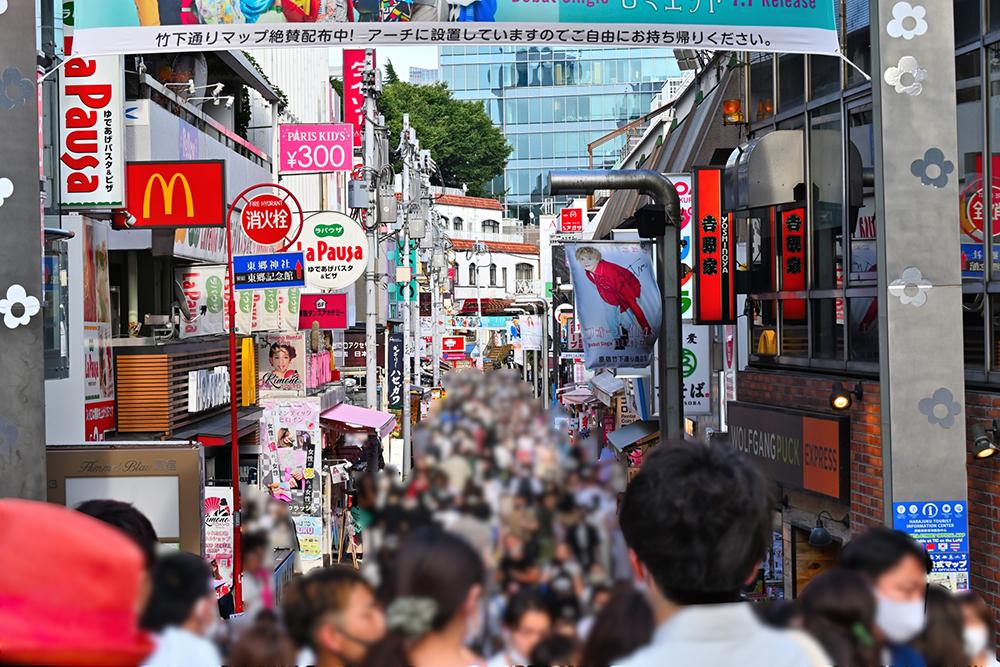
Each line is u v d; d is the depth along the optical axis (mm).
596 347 25594
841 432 17000
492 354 115812
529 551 4441
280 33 13031
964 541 11688
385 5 13172
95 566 2672
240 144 38844
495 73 159000
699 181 21234
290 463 33906
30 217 11695
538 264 133125
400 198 69625
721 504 3713
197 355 28781
